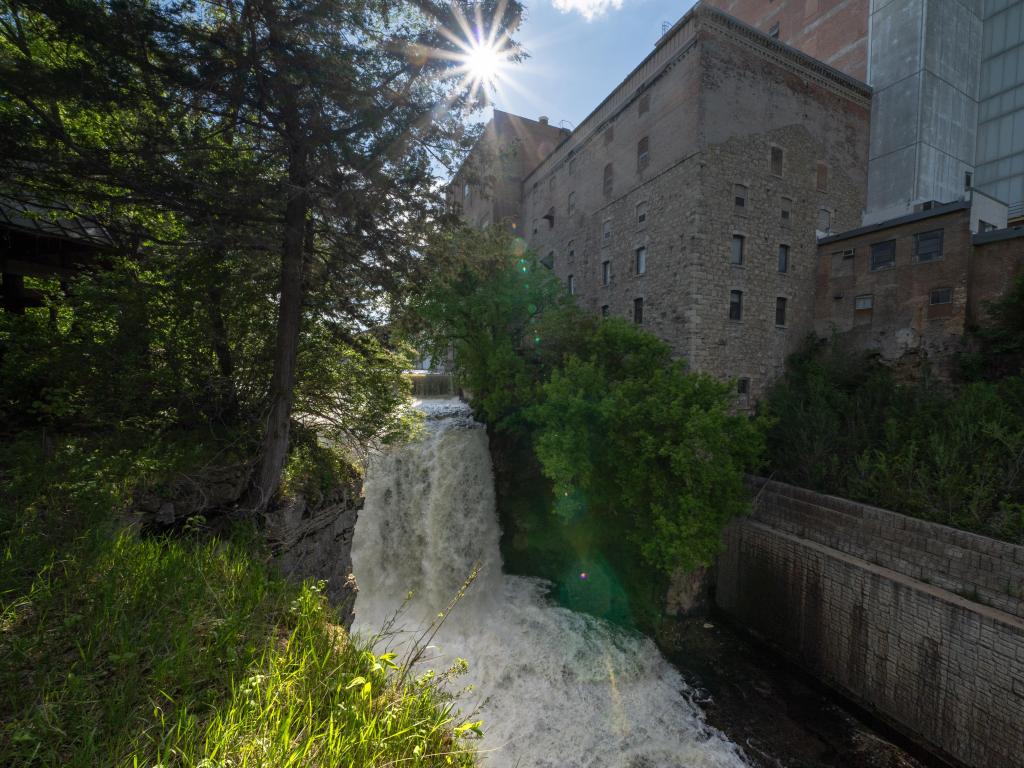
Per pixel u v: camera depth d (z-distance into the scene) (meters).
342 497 11.07
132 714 2.86
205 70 6.54
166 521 7.50
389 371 11.98
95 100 6.12
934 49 25.09
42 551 4.71
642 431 14.24
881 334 21.47
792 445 17.48
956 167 26.77
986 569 10.84
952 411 14.88
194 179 6.84
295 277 8.73
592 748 11.38
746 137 22.14
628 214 25.62
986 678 10.31
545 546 19.08
